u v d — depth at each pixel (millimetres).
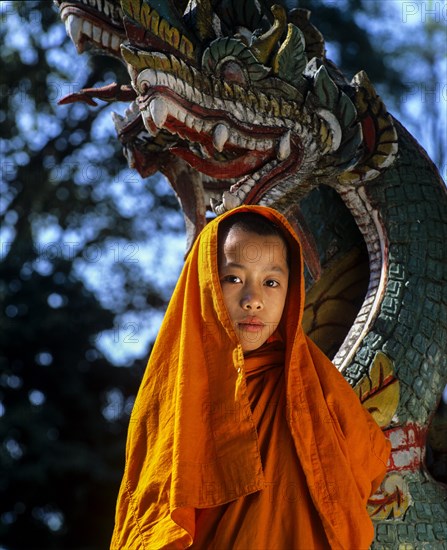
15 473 11477
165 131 3238
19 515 11914
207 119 2992
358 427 2670
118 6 3285
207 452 2561
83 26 3279
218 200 3459
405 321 3240
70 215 10688
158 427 2674
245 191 3137
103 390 12547
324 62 3543
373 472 2713
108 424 12445
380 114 3326
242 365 2580
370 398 3148
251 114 3070
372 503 3082
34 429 11719
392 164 3393
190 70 2955
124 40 3293
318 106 3199
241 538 2461
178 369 2637
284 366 2680
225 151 3162
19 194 10539
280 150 3115
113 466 12031
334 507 2520
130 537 2602
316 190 3648
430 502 3150
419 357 3225
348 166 3281
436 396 3271
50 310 11938
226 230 2719
